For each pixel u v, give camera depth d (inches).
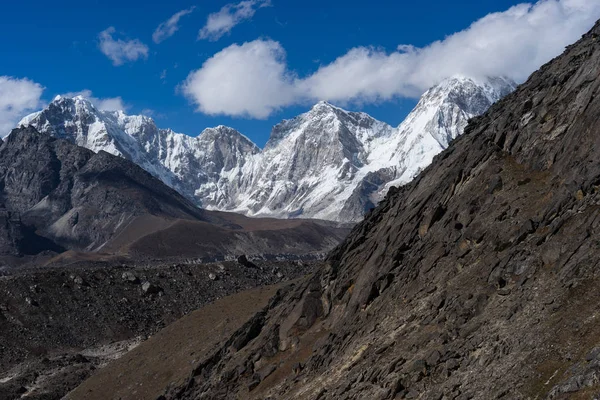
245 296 4968.0
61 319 7460.6
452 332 2070.6
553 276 1945.1
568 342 1679.4
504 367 1761.8
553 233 2082.9
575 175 2233.0
